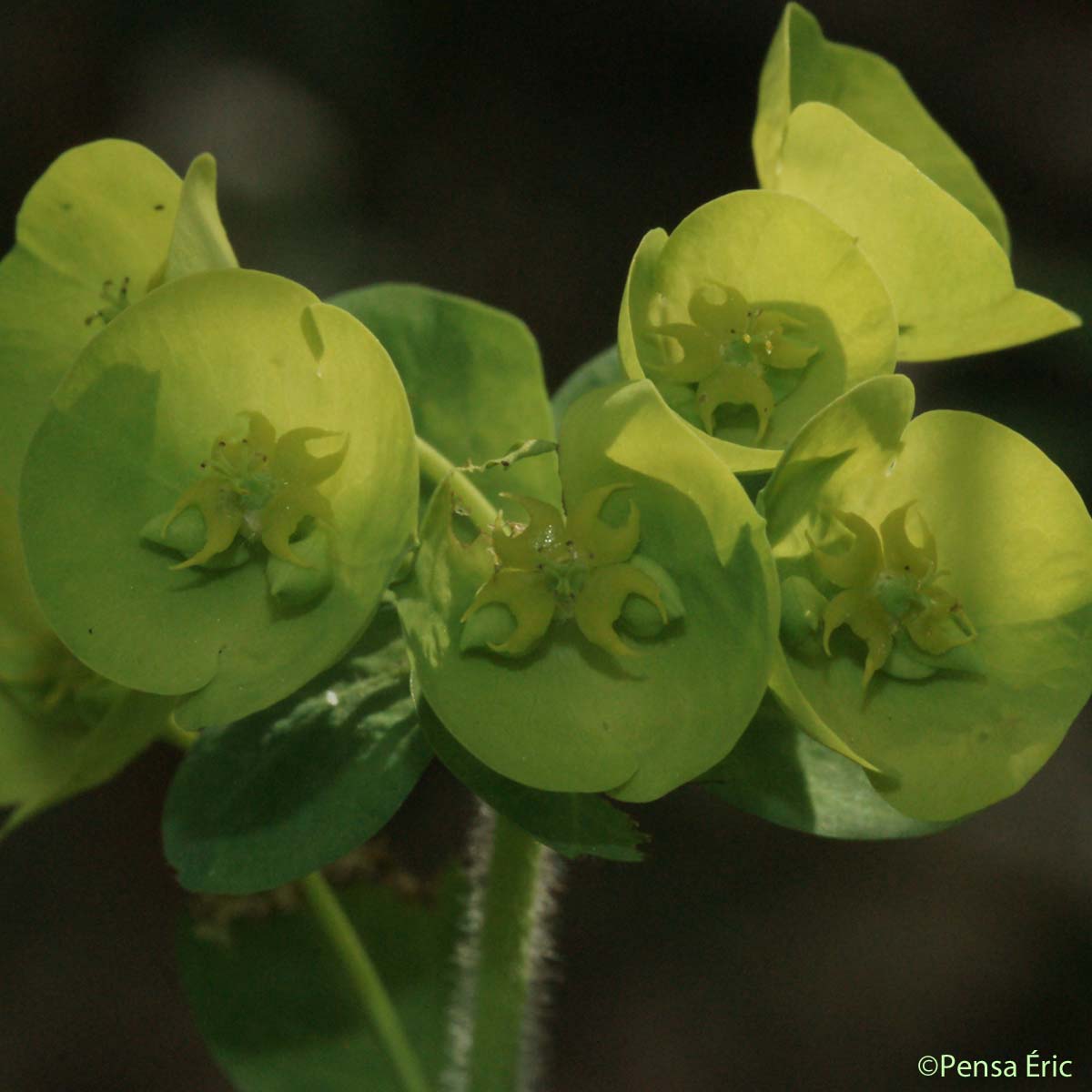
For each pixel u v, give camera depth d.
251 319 0.33
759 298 0.34
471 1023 0.36
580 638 0.33
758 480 0.34
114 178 0.35
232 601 0.33
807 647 0.34
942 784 0.34
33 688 0.35
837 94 0.36
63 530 0.33
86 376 0.33
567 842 0.33
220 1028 0.37
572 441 0.33
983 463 0.34
